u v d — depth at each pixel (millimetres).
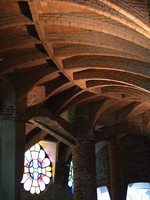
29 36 16797
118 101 25578
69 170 32531
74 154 26422
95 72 21203
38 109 22625
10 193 18672
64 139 26109
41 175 31766
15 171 19016
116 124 28828
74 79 21547
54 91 22000
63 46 18172
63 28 16469
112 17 13523
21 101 20328
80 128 26516
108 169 31453
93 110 26703
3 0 13828
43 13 14945
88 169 25859
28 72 20281
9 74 19938
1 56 18281
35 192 31156
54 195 31781
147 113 28859
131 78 20688
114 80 20953
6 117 19516
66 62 19922
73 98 24672
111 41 16422
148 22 13234
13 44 16719
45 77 20328
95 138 28500
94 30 16344
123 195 31578
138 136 32219
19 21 15062
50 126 25188
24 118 20531
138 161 31891
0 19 14891
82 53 17938
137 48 16125
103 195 31453
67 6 14398
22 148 19875
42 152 32031
